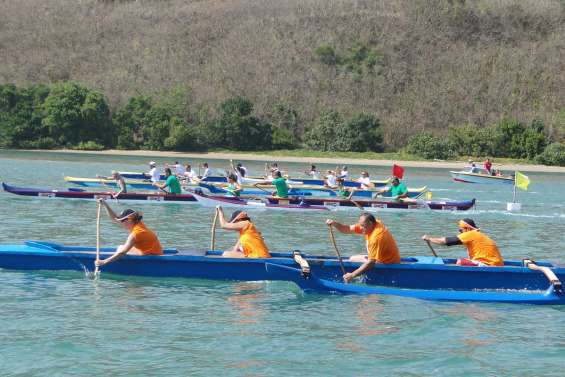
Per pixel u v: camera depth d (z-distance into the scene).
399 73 85.56
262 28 94.25
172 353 9.88
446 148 68.06
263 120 75.62
